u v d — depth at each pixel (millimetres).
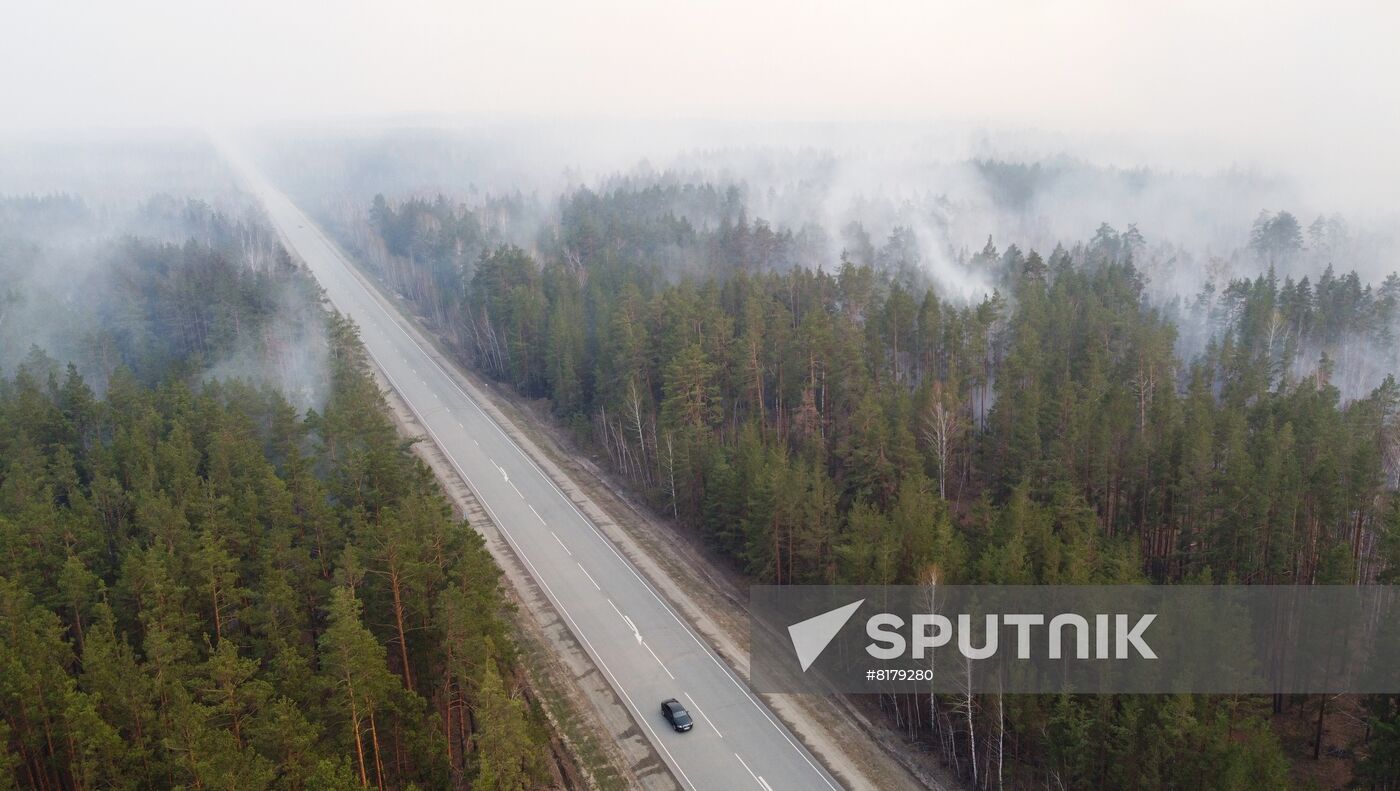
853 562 48688
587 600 58406
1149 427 64750
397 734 37750
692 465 67375
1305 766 43188
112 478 56344
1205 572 43469
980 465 66688
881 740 45688
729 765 43219
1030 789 41406
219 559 42594
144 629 43094
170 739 31438
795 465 58531
